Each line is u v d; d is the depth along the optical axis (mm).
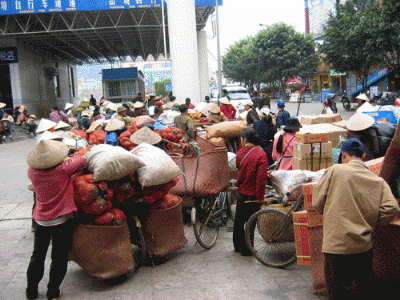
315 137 5613
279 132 7160
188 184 5488
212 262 5078
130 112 13445
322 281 4023
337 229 3096
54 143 4141
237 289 4312
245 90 30062
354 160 3275
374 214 3088
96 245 4316
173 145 6629
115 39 35969
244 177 5023
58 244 4223
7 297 4395
